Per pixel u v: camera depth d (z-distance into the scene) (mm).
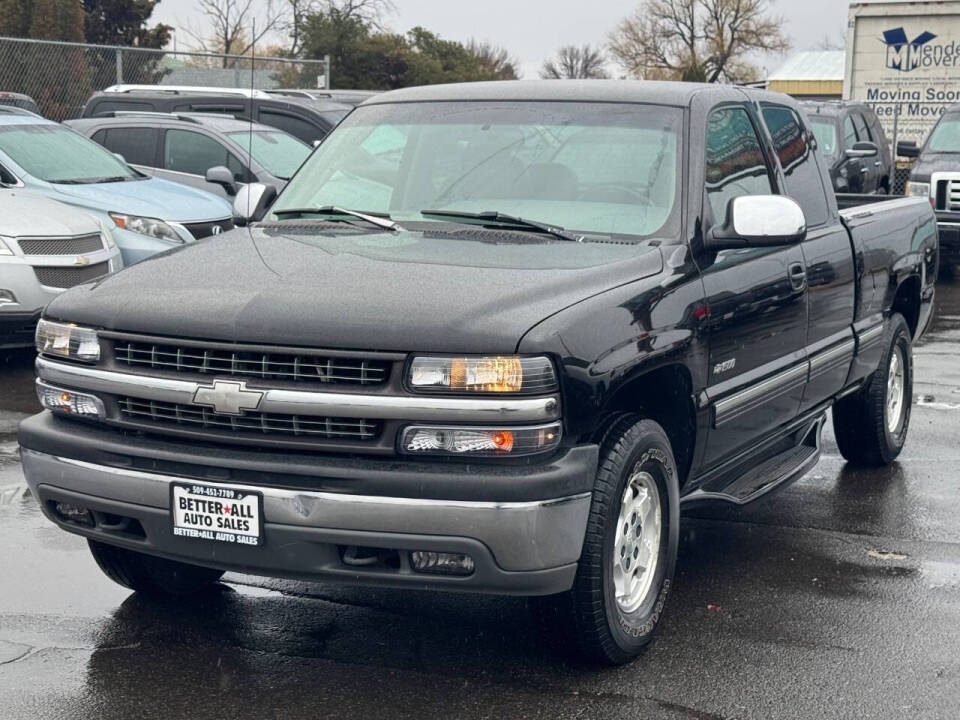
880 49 23703
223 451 4051
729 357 4980
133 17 41969
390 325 3906
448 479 3834
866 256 6566
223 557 4074
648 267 4594
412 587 3996
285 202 5523
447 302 4008
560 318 4016
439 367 3859
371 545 3895
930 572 5516
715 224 5051
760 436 5555
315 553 3979
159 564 4902
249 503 3977
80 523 4449
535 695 4180
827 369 6117
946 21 23156
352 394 3895
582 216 4949
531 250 4645
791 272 5539
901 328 7316
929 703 4148
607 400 4098
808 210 6098
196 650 4523
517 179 5156
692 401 4715
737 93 5723
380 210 5266
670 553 4645
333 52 38531
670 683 4289
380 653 4516
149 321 4168
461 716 4020
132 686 4219
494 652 4535
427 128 5496
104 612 4883
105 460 4234
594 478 4098
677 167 5023
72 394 4367
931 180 16828
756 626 4840
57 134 12188
